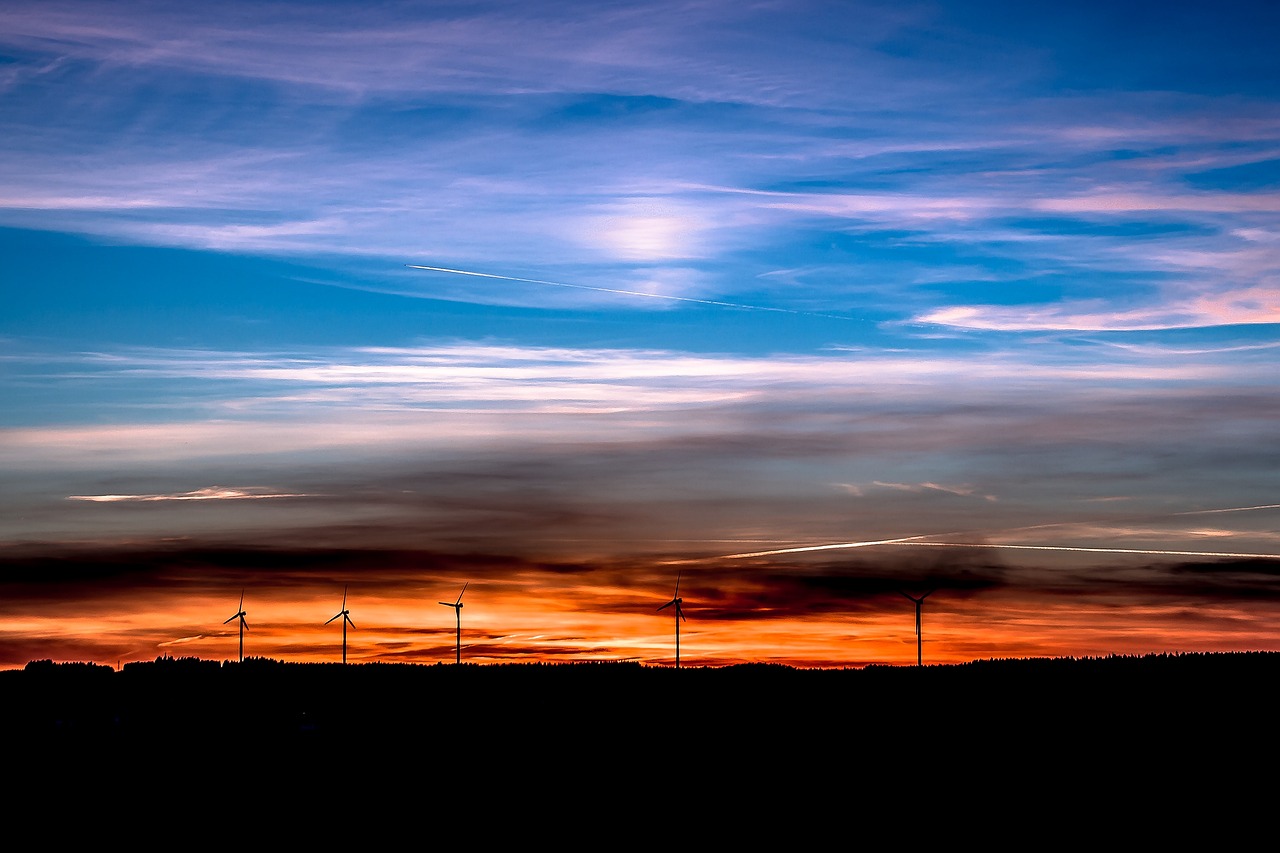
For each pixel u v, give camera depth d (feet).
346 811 265.34
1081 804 273.33
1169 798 279.28
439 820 257.14
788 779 303.27
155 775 309.01
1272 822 257.14
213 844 236.84
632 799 278.67
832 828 251.60
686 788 291.58
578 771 315.78
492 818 259.19
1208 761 326.44
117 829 248.32
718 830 249.55
